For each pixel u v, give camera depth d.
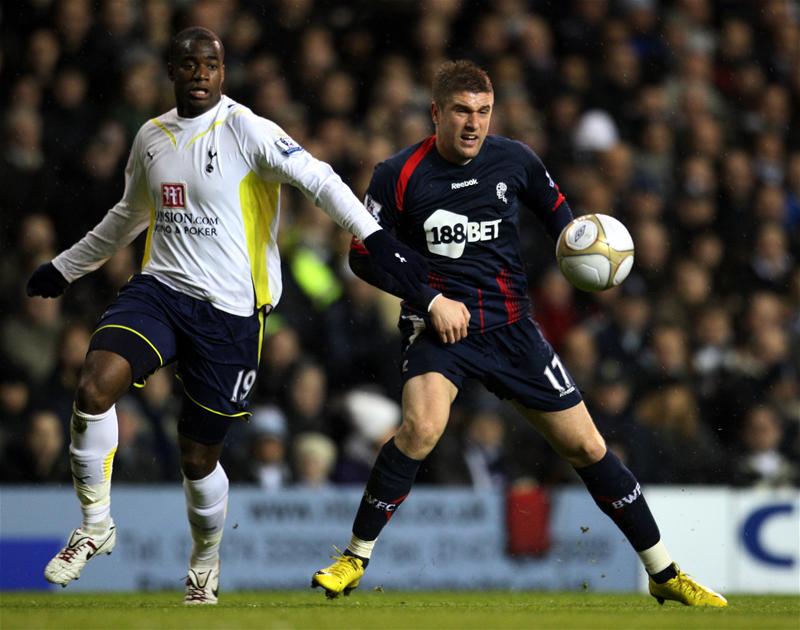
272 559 30.97
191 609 18.17
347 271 38.81
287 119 43.53
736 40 53.25
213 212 18.98
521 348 19.80
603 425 36.78
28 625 14.77
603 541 32.22
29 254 37.75
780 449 39.16
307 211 39.28
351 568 19.77
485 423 35.72
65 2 42.34
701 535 32.75
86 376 18.27
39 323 36.75
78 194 39.56
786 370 41.41
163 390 34.41
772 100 52.41
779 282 45.28
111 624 14.91
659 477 36.81
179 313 19.02
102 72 41.94
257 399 35.91
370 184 20.05
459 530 31.58
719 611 18.44
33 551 30.39
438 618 16.17
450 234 19.70
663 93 49.47
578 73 48.25
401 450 19.34
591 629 14.51
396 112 44.91
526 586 31.73
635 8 51.16
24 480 32.88
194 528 20.39
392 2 48.22
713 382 40.62
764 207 46.78
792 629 14.74
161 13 44.34
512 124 45.53
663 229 45.41
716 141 48.28
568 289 41.06
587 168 45.72
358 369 37.94
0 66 42.19
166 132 19.23
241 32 45.47
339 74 46.25
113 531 19.38
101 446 18.69
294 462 34.53
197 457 19.75
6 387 34.28
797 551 32.97
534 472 36.16
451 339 19.14
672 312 41.97
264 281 19.48
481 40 48.12
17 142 39.62
